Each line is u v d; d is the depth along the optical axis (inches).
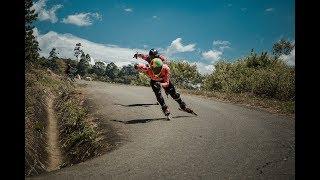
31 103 366.3
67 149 289.0
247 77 651.5
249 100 451.5
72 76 709.3
